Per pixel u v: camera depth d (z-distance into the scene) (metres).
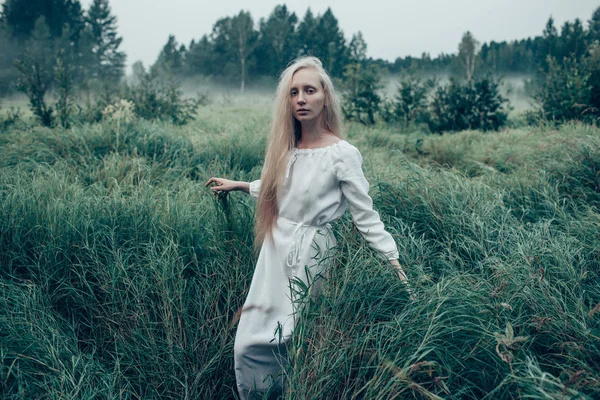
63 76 9.08
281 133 2.01
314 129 1.99
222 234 2.71
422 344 1.58
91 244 2.66
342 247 2.18
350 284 1.93
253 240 2.68
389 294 1.91
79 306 2.44
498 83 10.04
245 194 3.33
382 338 1.78
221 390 2.15
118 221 2.84
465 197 3.23
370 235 1.94
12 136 5.57
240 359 1.99
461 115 9.88
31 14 58.88
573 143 4.25
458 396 1.65
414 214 3.05
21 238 2.67
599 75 8.04
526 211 3.25
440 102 10.23
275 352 1.99
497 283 2.20
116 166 4.21
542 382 1.37
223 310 2.47
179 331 2.23
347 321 1.81
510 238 2.71
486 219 2.93
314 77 1.95
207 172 4.29
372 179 3.61
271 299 2.00
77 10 63.34
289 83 1.98
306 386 1.64
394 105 10.91
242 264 2.59
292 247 1.95
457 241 2.74
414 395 1.51
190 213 2.98
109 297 2.40
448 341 1.72
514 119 10.94
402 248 2.53
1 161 4.36
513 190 3.66
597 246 2.55
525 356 1.59
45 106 8.82
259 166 4.43
